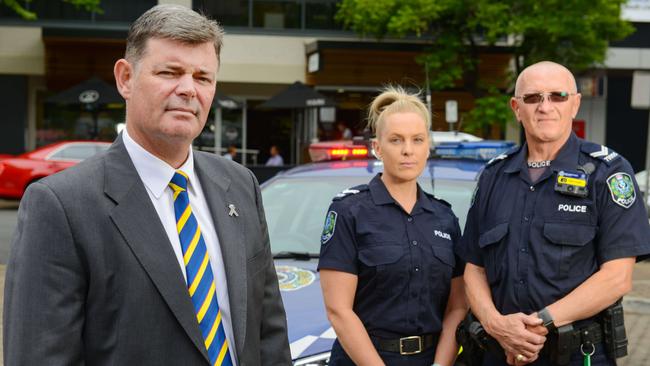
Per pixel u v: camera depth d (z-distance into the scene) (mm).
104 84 18812
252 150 22266
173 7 2252
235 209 2428
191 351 2178
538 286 3035
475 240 3293
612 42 22188
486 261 3221
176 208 2285
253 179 2605
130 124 2277
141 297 2131
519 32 17672
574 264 3035
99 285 2115
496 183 3271
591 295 2961
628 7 22516
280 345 2516
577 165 3111
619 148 24453
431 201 3348
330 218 3256
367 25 19375
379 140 3254
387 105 3328
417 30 18453
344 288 3180
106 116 21688
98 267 2111
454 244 3314
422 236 3205
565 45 18562
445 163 5125
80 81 20734
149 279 2148
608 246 3018
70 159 16688
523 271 3072
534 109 3145
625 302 7895
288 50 21844
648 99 10961
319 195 4855
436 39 19703
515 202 3172
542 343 2971
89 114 21672
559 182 3076
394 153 3186
